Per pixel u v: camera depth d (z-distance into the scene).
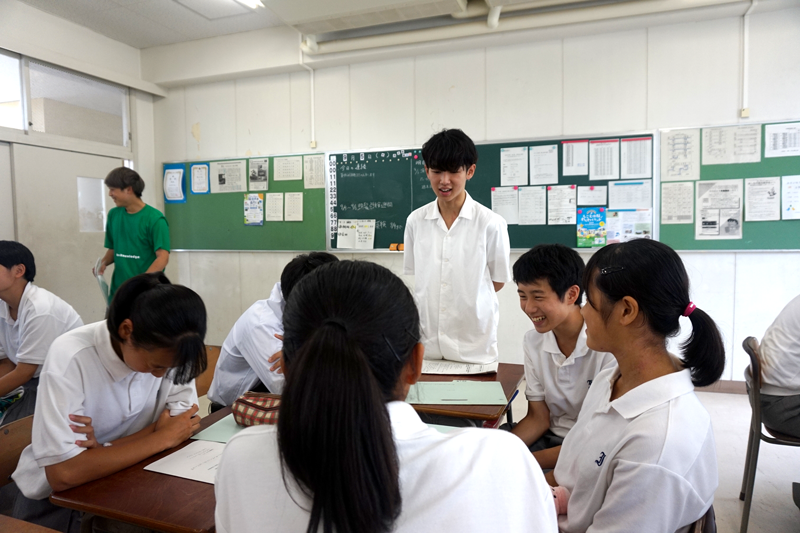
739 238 3.20
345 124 4.01
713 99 3.21
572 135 3.45
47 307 1.79
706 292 3.29
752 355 1.73
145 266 3.48
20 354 1.75
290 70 4.09
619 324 0.86
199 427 1.31
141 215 3.41
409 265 2.23
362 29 3.79
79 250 4.02
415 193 3.84
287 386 0.50
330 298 0.55
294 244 4.21
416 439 0.55
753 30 3.12
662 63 3.29
